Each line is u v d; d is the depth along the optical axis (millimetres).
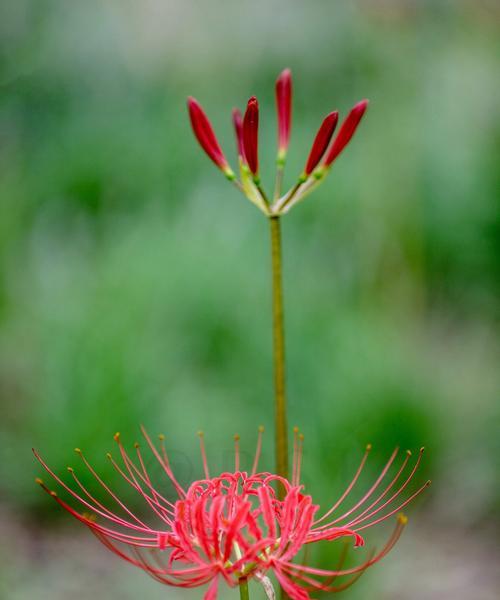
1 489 1388
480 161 1791
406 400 1479
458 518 1405
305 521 814
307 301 1830
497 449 1477
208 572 811
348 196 2320
